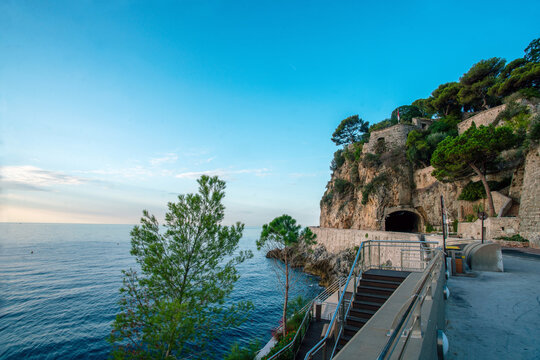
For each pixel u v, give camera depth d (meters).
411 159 53.22
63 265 61.66
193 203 13.01
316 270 48.22
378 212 54.25
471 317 6.21
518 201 30.80
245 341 22.53
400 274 8.80
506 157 34.69
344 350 2.48
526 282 9.41
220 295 12.78
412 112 71.81
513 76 37.62
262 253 85.69
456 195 42.66
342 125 87.25
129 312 11.52
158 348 10.90
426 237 28.41
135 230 12.23
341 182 67.50
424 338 2.69
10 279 46.62
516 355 4.40
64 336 24.47
